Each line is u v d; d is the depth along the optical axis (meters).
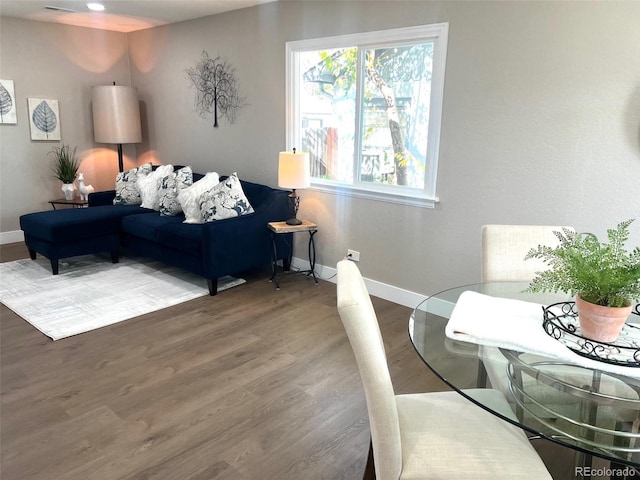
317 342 3.02
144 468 1.89
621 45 2.40
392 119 3.54
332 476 1.86
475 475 1.27
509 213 2.96
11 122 5.05
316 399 2.39
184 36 4.98
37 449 2.00
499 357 1.44
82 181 5.31
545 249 1.53
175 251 4.00
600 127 2.54
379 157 3.68
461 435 1.41
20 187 5.25
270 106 4.29
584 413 1.26
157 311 3.47
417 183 3.49
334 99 3.91
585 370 1.34
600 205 2.61
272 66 4.18
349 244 3.94
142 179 4.90
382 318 3.39
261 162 4.51
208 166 5.09
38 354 2.81
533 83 2.72
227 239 3.77
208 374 2.62
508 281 2.12
